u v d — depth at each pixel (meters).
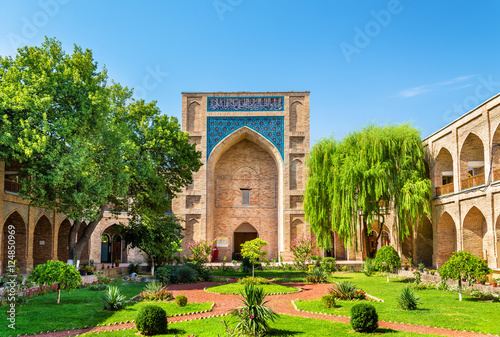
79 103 16.81
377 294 15.21
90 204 17.08
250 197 33.03
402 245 25.64
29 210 20.36
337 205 22.86
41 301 13.45
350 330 9.76
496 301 13.22
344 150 23.45
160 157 21.69
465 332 9.59
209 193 30.59
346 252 29.89
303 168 31.02
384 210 24.75
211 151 31.00
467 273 13.64
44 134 15.36
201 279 20.91
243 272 25.34
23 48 17.12
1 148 15.46
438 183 22.92
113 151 17.84
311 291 16.67
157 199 21.34
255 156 33.38
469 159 20.41
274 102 31.67
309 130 31.33
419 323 10.39
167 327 10.03
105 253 32.78
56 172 15.45
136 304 13.19
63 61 17.66
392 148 21.81
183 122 31.20
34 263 22.41
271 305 13.41
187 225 30.25
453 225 22.45
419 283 17.19
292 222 30.47
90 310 12.01
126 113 21.72
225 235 32.56
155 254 24.41
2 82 16.41
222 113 31.33
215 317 11.34
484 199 18.14
